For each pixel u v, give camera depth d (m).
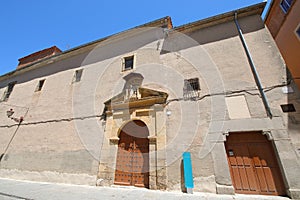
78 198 4.39
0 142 9.48
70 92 9.15
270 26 8.02
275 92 5.21
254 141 5.07
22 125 9.41
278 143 4.57
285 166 4.30
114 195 4.68
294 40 6.21
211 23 7.66
